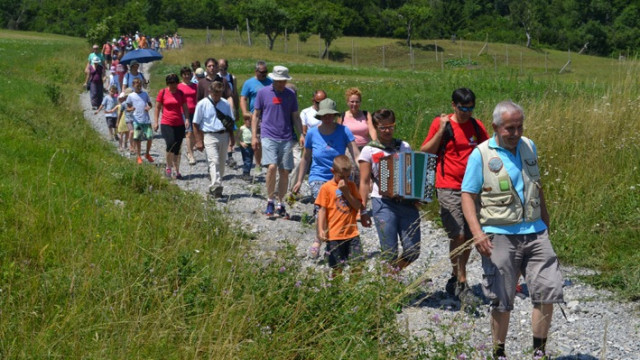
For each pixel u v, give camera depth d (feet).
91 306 17.61
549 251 16.94
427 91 75.97
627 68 46.32
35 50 143.02
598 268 25.27
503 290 17.04
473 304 18.69
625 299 22.61
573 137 34.53
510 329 20.52
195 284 18.85
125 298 17.76
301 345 16.89
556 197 30.42
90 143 42.34
